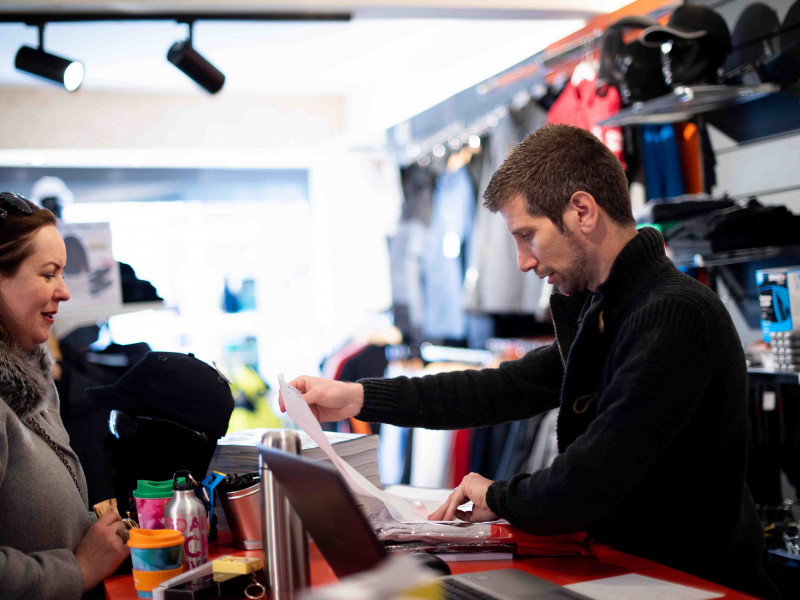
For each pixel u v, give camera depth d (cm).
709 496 140
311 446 163
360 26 441
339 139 493
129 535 145
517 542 140
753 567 147
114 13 310
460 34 446
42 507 144
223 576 126
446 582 122
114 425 171
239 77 538
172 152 538
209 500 158
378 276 533
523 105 383
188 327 555
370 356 453
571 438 153
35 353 165
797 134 259
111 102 545
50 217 161
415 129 476
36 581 132
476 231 439
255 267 584
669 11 307
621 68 288
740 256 257
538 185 140
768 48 264
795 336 224
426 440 407
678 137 311
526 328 439
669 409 124
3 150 514
